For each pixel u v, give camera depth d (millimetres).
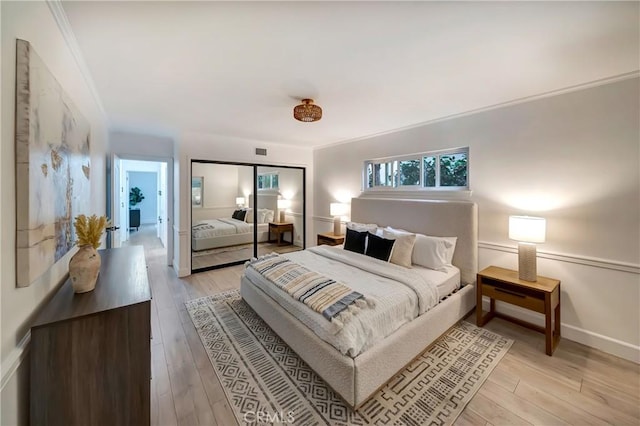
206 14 1394
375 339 1798
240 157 4578
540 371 1988
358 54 1803
